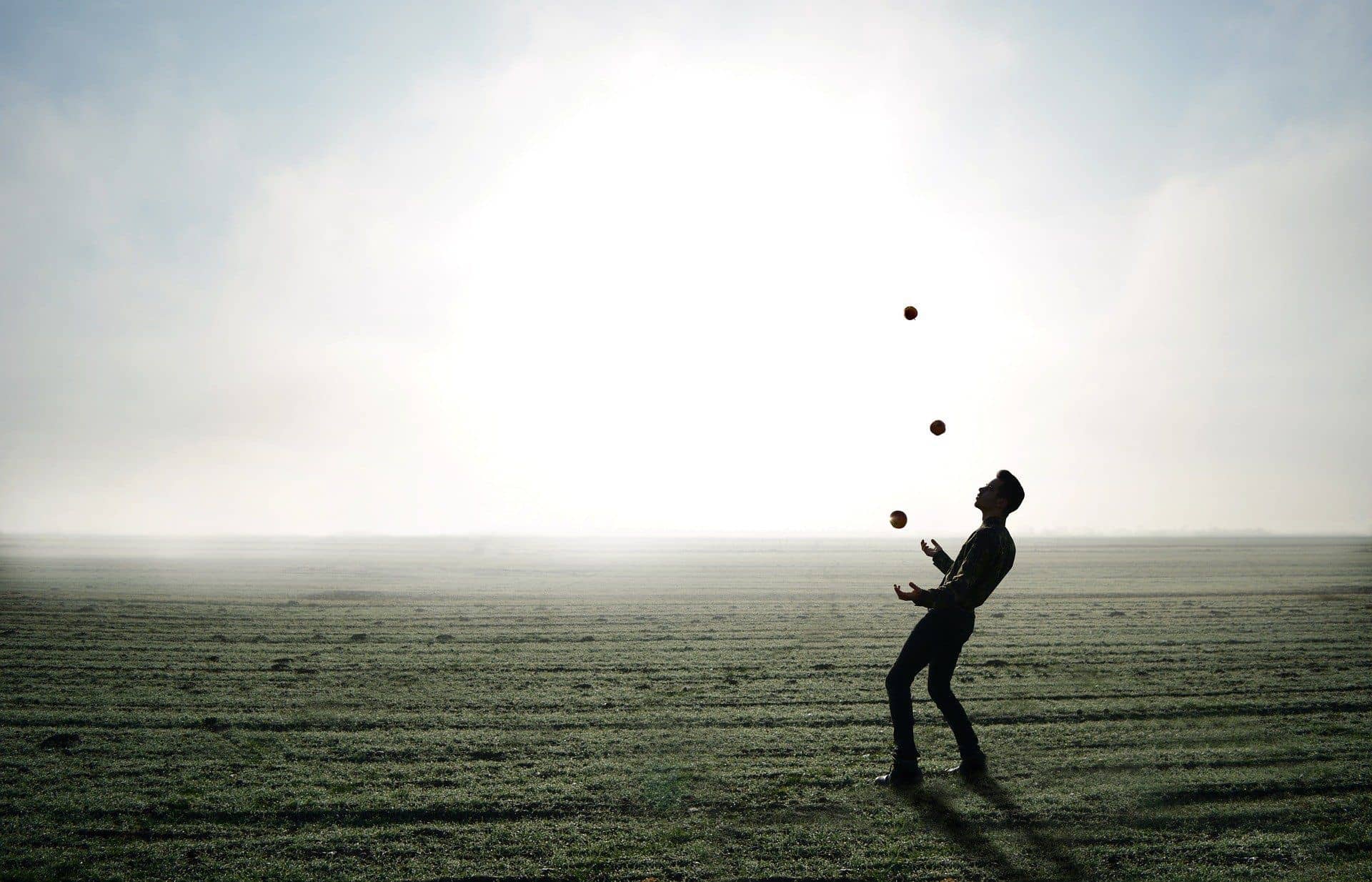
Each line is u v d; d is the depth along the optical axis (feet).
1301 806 21.36
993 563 23.73
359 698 34.96
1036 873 17.38
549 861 17.99
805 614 73.10
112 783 23.31
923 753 26.45
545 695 35.76
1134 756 25.93
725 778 23.85
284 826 20.06
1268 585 110.52
